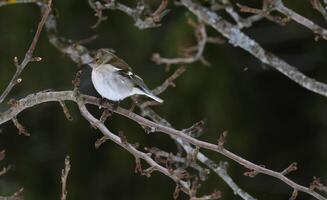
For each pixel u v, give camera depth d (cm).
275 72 1636
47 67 1427
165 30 1466
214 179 1420
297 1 1395
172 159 857
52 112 1542
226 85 1455
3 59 1399
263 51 961
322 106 1608
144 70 1450
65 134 1528
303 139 1653
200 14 979
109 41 1486
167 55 1406
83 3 1481
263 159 1617
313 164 1628
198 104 1429
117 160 1504
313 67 1645
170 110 1419
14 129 1549
